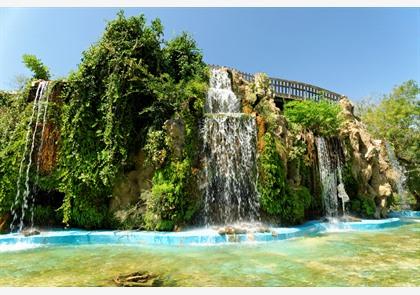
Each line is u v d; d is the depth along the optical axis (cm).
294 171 1207
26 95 1180
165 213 981
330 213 1350
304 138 1326
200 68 1395
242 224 1059
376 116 2378
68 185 1069
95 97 1145
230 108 1320
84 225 1059
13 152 1083
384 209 1456
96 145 1104
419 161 2098
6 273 602
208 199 1073
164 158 1037
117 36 1209
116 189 1071
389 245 848
